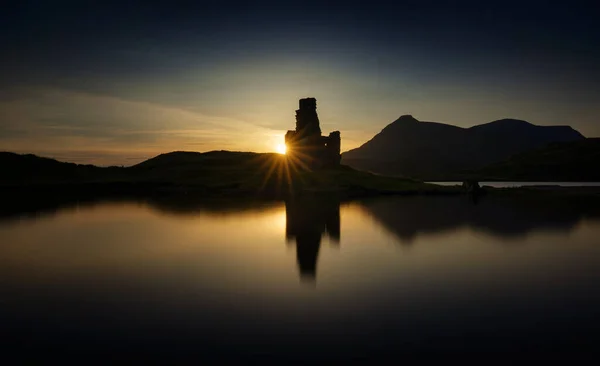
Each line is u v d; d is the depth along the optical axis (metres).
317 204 63.34
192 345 13.75
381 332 14.77
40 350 13.44
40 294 19.33
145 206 59.16
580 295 19.09
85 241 32.72
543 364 12.41
